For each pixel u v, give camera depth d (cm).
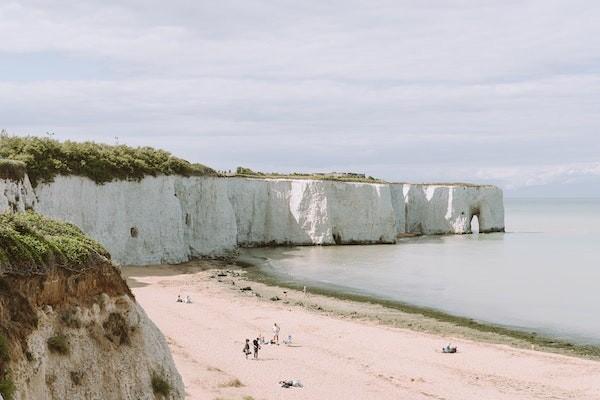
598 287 6291
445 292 5925
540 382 3234
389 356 3681
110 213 6756
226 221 8225
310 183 9925
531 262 8244
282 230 9869
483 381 3234
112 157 7050
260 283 6291
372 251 9275
